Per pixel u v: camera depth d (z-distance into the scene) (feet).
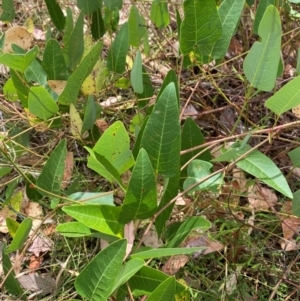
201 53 1.28
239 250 1.36
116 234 1.06
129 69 1.59
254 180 1.39
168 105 1.01
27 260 1.41
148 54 1.64
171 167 1.06
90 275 0.91
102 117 1.64
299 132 1.60
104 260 0.90
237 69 1.73
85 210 1.01
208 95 1.61
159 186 1.32
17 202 1.34
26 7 2.03
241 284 1.32
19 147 1.49
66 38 1.43
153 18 1.64
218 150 1.31
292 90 1.02
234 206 1.37
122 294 1.06
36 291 1.34
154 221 1.18
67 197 1.23
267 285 1.32
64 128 1.51
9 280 1.20
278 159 1.57
